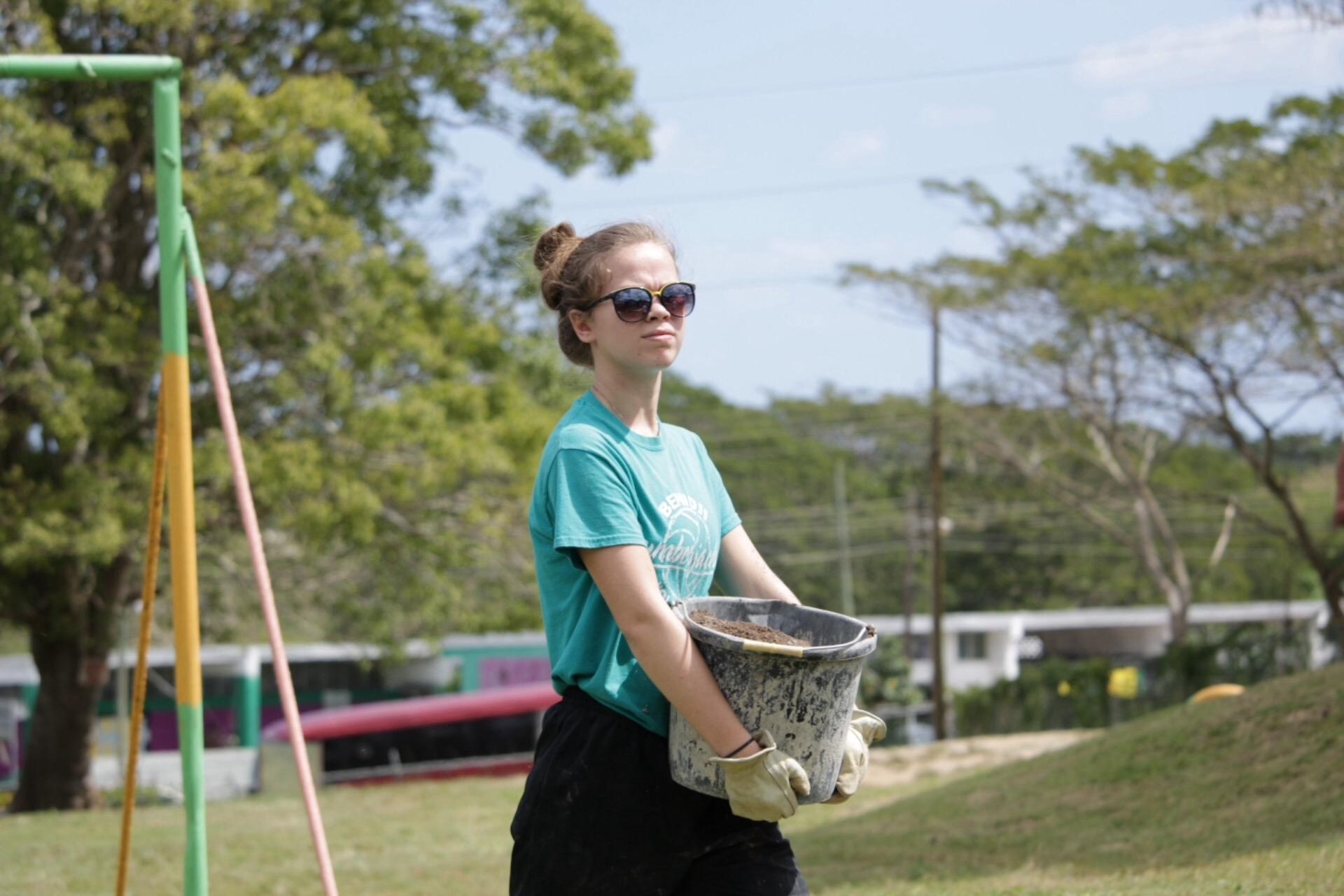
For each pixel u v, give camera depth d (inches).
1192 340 1542.8
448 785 948.0
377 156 1139.9
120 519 1069.8
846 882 462.6
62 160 1027.3
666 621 179.5
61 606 1232.2
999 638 3280.0
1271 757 514.0
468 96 1244.5
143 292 1215.6
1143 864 410.0
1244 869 369.7
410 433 1136.8
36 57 293.0
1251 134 1472.7
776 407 3043.8
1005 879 415.8
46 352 1051.3
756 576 214.2
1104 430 1905.8
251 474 1082.1
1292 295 1407.5
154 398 1208.8
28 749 1311.5
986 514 3129.9
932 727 2428.6
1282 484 1691.7
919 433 2942.9
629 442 193.3
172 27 1116.5
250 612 1464.1
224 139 1140.5
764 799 173.9
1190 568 3157.0
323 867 283.6
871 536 3422.7
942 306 1798.7
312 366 1117.1
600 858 187.2
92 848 670.5
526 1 1252.5
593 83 1284.4
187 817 298.0
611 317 194.7
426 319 1249.4
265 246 1116.5
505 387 1243.2
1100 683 1483.8
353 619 1423.5
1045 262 1667.1
